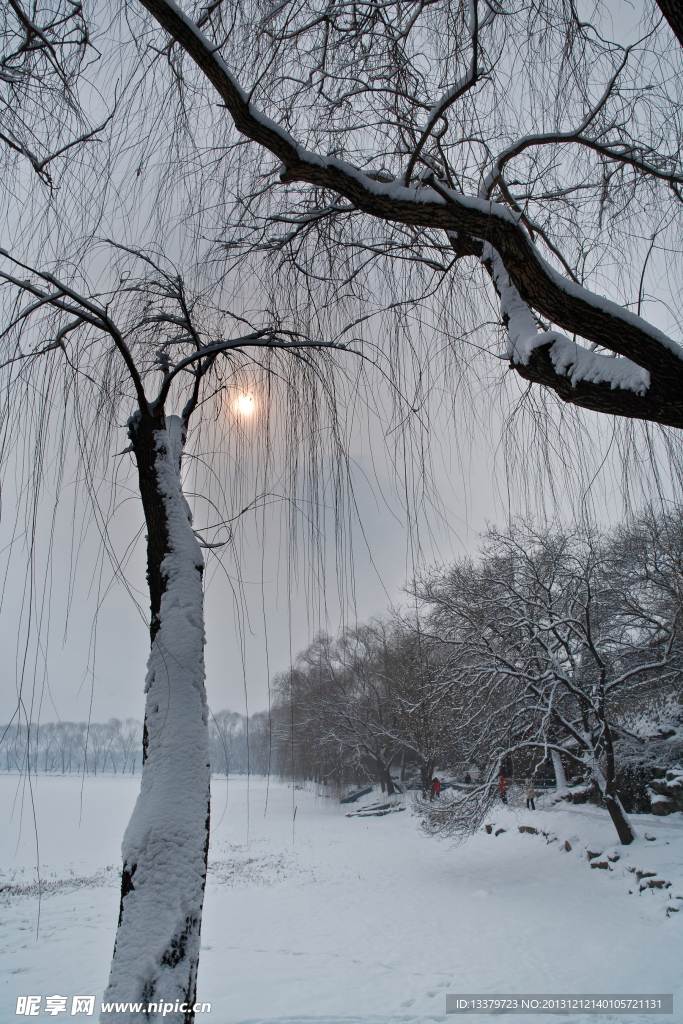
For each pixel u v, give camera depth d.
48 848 22.70
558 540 14.09
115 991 2.42
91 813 32.50
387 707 16.58
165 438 3.49
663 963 8.47
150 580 3.34
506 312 3.40
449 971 8.70
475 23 2.78
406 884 15.03
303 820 30.78
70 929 11.05
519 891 13.05
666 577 7.75
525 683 15.30
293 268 4.04
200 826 2.82
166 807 2.79
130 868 2.69
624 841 13.63
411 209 2.99
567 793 18.94
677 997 7.37
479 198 2.95
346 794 40.03
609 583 15.41
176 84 3.54
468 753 15.20
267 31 3.37
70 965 8.87
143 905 2.60
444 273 3.89
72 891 14.78
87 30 3.48
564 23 3.57
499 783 14.94
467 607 14.75
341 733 36.94
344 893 14.54
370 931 11.09
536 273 2.83
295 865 19.06
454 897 13.23
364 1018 6.84
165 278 3.63
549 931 10.34
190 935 2.58
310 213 3.88
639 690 16.05
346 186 2.99
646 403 2.90
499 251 2.93
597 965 8.62
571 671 16.00
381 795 37.91
